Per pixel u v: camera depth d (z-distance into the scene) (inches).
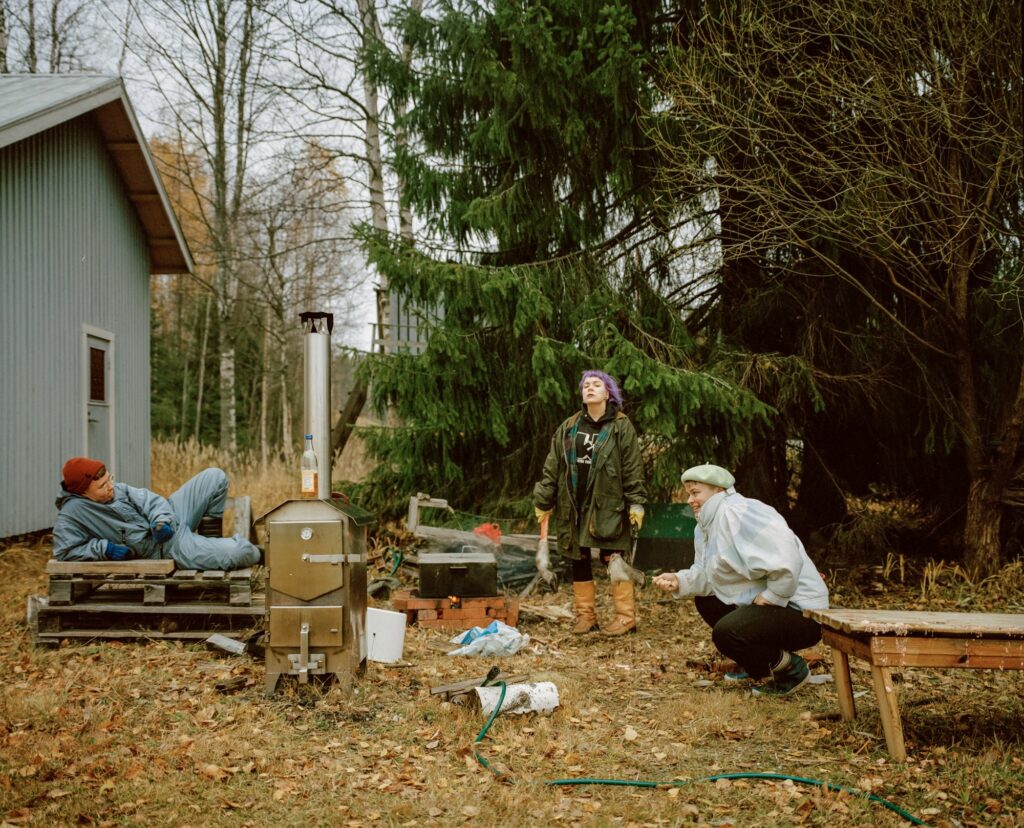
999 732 150.3
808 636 169.6
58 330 365.1
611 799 124.2
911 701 168.1
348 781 130.7
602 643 220.8
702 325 316.2
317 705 161.3
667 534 287.4
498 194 293.0
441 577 229.6
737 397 269.3
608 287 296.5
